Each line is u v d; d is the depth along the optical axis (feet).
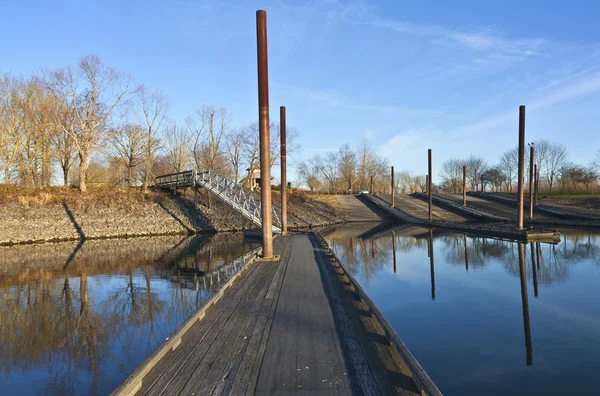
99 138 108.47
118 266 51.39
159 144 127.44
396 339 15.67
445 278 42.42
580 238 76.43
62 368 20.47
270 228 43.55
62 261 55.93
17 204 88.84
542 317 28.22
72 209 94.68
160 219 102.58
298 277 33.45
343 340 17.72
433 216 139.54
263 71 39.70
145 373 13.71
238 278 32.94
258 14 39.11
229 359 15.62
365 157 250.78
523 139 79.10
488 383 18.10
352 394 12.55
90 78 105.70
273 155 176.45
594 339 23.75
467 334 24.75
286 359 15.57
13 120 102.68
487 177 257.96
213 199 122.21
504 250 63.16
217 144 149.59
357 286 26.94
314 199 161.79
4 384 18.67
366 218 148.56
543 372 19.19
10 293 37.06
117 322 28.17
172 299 34.37
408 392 12.62
